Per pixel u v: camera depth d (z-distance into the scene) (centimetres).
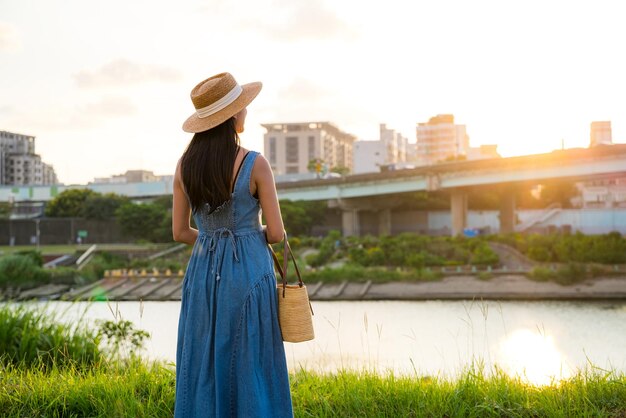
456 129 19475
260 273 309
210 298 308
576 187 10138
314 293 5247
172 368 555
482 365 529
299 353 1753
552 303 4516
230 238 311
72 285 6144
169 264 6569
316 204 8969
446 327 2950
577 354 1891
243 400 296
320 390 488
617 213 7788
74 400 446
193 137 319
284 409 306
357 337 2333
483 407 436
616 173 5312
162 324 1653
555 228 7862
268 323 307
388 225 8969
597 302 4553
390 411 442
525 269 5369
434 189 6912
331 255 6278
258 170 311
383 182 7700
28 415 434
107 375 515
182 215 330
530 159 5822
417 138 19800
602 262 5291
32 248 8762
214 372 304
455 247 5925
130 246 8325
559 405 441
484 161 6253
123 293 5684
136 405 432
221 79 310
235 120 319
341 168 14600
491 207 9369
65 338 654
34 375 517
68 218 9750
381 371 567
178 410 308
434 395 459
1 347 625
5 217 10300
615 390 468
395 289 5212
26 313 671
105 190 12431
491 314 3797
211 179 307
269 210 312
